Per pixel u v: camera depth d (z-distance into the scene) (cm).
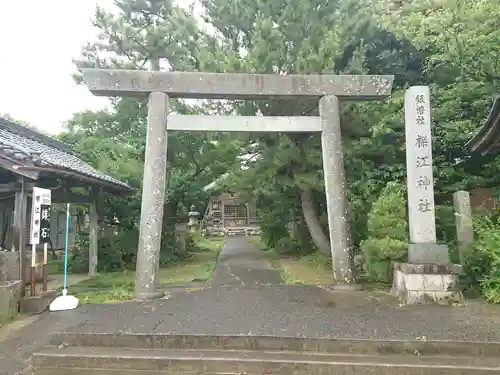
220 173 1462
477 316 577
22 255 719
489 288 682
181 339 504
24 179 738
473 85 952
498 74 916
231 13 1079
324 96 839
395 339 479
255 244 2061
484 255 718
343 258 812
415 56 1204
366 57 1199
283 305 665
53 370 462
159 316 605
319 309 633
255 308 646
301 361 448
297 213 1522
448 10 840
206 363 459
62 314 649
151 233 781
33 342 543
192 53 1138
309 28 1050
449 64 1066
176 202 1416
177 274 1111
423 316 580
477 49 867
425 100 733
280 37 970
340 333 504
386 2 1016
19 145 792
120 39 1212
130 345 509
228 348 495
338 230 818
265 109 1109
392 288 761
